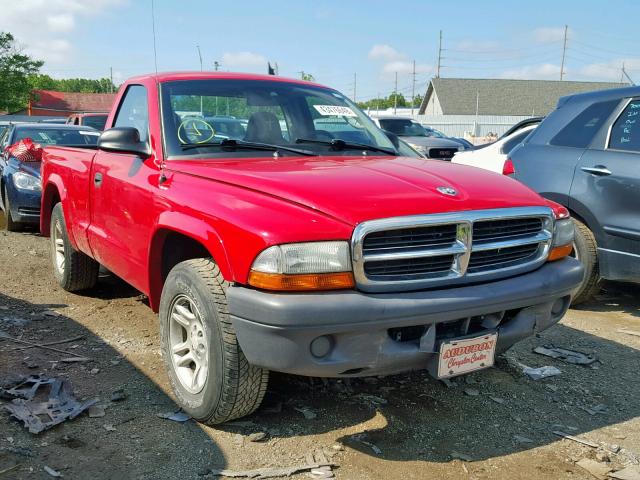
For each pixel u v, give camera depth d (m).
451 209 3.02
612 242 5.20
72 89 120.31
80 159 5.04
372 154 4.21
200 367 3.27
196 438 3.18
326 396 3.70
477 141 34.44
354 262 2.79
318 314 2.71
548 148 5.73
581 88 67.44
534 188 5.71
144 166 3.94
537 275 3.33
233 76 4.51
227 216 2.98
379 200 2.95
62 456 2.98
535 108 65.06
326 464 2.98
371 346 2.86
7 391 3.53
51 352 4.24
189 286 3.21
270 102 4.37
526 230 3.36
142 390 3.69
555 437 3.35
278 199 2.98
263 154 3.93
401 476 2.92
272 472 2.90
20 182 8.66
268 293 2.78
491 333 3.17
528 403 3.73
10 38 55.91
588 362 4.35
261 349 2.83
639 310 5.65
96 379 3.83
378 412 3.53
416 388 3.88
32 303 5.35
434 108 68.19
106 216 4.40
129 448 3.07
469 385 3.95
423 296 2.91
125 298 5.56
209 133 4.00
